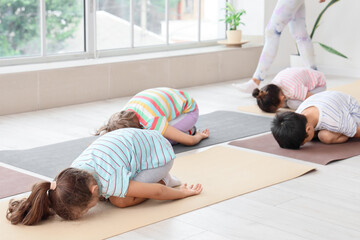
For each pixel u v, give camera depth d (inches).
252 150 155.9
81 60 235.1
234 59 281.3
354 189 126.2
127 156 111.1
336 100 159.3
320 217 110.1
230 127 182.4
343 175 135.6
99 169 107.0
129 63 235.9
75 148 157.3
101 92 228.1
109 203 116.7
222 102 224.8
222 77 277.4
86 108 212.7
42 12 226.1
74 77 217.8
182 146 159.8
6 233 101.2
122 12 256.1
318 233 102.9
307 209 114.1
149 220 107.8
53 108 212.1
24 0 221.8
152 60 244.7
